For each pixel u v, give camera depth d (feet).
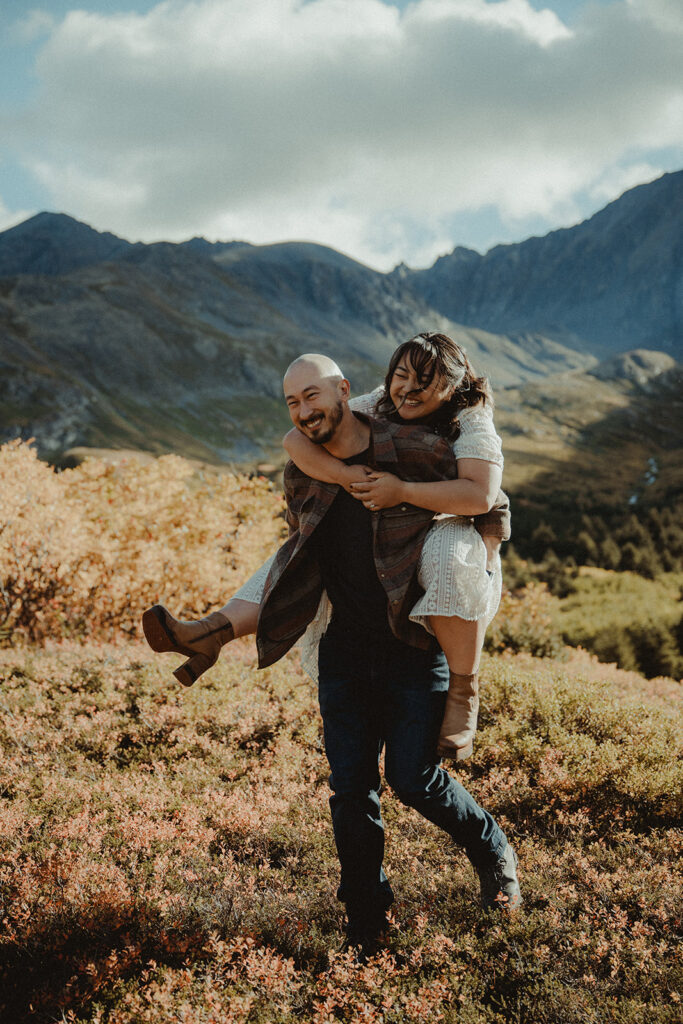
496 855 10.02
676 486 592.60
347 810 9.17
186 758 17.30
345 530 9.12
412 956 9.09
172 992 8.44
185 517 56.90
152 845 12.58
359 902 9.42
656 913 10.56
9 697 21.29
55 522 44.39
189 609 52.80
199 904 10.41
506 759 16.51
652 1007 8.30
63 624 46.80
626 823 14.34
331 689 9.53
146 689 21.70
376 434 9.00
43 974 9.12
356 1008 8.04
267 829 13.10
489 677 20.76
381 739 9.77
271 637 9.51
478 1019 8.05
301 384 8.71
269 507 61.41
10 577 42.39
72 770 16.71
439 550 8.73
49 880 10.85
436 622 8.86
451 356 9.06
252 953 8.89
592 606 109.60
